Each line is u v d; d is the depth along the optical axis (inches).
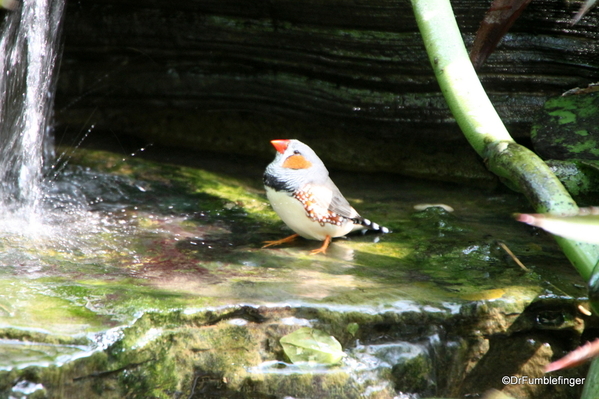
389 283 219.3
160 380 180.2
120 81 377.1
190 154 372.5
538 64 312.3
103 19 357.1
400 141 353.4
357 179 350.6
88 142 378.3
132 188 316.2
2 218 269.9
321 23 327.0
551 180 196.5
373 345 199.3
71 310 181.8
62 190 308.8
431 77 324.5
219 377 187.6
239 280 214.5
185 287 205.2
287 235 269.4
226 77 363.6
